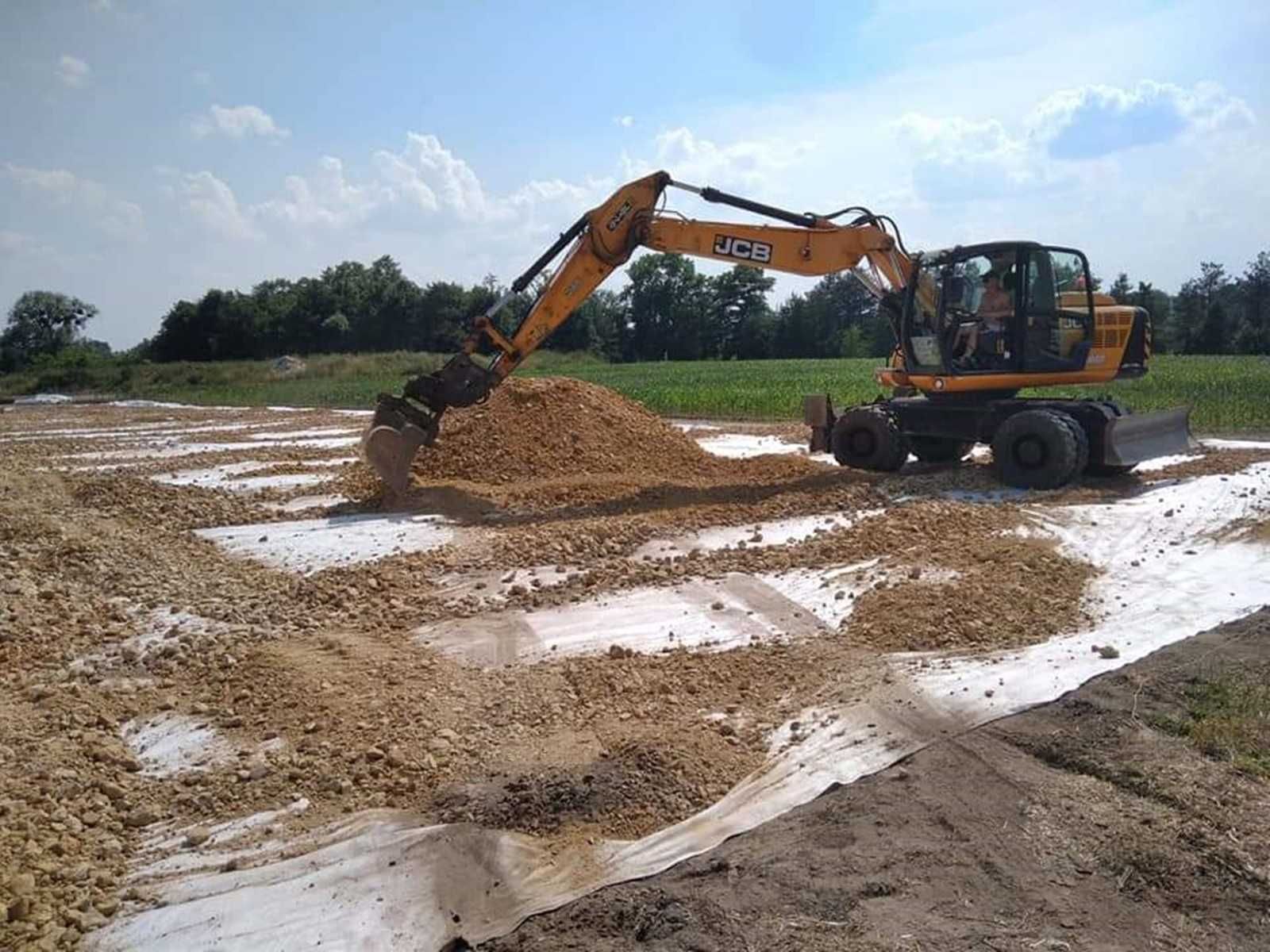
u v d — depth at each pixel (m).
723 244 11.60
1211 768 4.48
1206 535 8.81
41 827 4.27
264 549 9.37
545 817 4.32
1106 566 7.99
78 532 9.31
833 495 10.84
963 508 9.62
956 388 11.71
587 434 12.72
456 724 5.34
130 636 6.87
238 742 5.24
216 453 16.81
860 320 82.31
